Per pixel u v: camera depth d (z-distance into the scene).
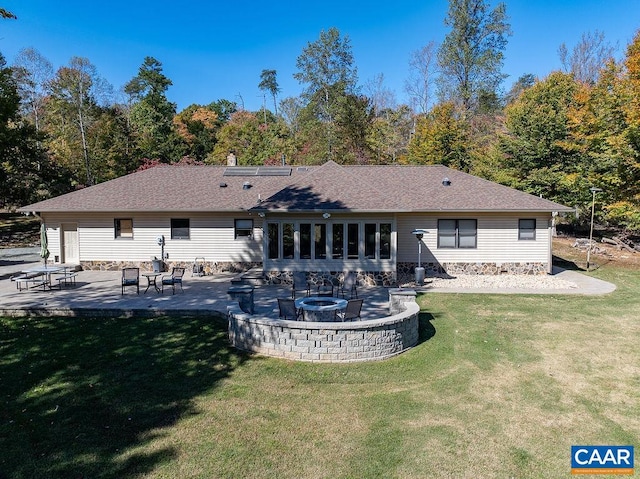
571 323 11.91
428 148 35.97
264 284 17.17
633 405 7.32
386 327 9.47
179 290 15.65
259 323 9.59
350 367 8.96
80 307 12.41
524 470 5.55
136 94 61.50
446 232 19.14
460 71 39.03
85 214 20.39
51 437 6.16
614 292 15.77
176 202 20.03
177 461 5.64
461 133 35.72
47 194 34.19
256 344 9.69
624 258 24.53
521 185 31.02
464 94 38.50
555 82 32.38
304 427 6.59
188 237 20.34
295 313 10.80
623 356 9.51
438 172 22.19
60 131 44.12
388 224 16.92
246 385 8.05
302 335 9.25
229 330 10.36
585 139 27.89
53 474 5.32
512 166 32.41
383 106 54.09
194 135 52.66
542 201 18.83
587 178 27.36
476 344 10.25
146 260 20.44
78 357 9.24
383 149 43.25
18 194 32.62
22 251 27.78
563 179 28.66
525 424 6.70
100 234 20.42
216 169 24.06
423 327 11.63
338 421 6.78
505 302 14.27
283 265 17.11
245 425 6.61
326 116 45.62
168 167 24.20
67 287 16.11
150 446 5.98
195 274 19.61
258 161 46.38
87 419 6.71
